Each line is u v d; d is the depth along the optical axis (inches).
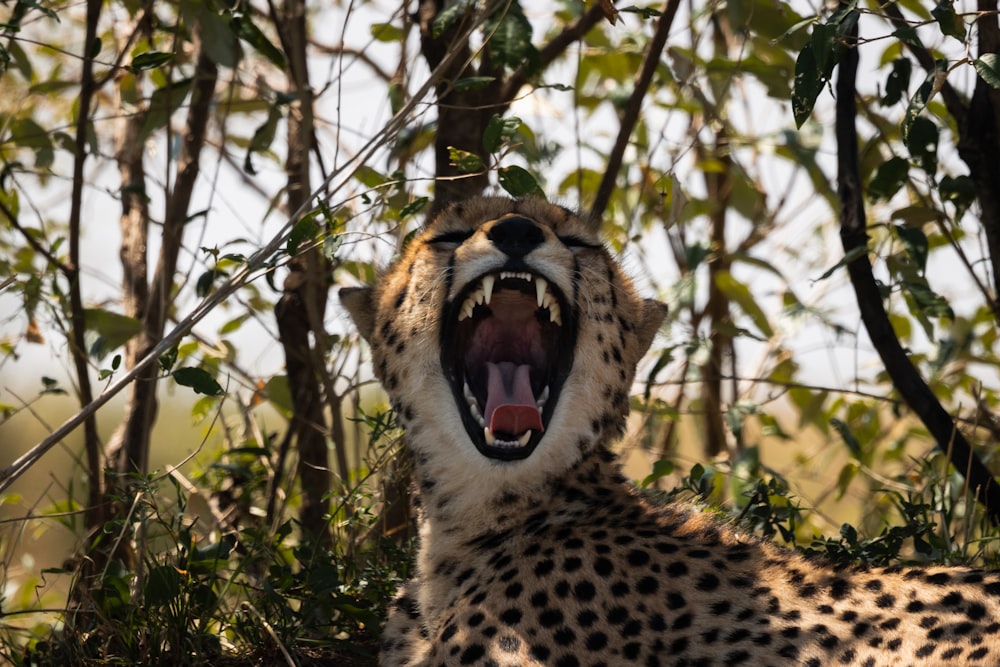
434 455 343.3
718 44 558.3
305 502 445.7
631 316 362.9
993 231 390.9
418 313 346.0
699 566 311.3
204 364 458.3
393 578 371.2
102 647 346.3
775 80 455.2
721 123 507.2
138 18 465.1
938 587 296.0
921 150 380.8
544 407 345.1
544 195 379.6
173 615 344.2
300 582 371.2
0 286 367.6
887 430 529.0
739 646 295.9
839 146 396.5
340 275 472.7
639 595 306.3
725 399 597.6
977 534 439.2
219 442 498.0
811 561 315.6
